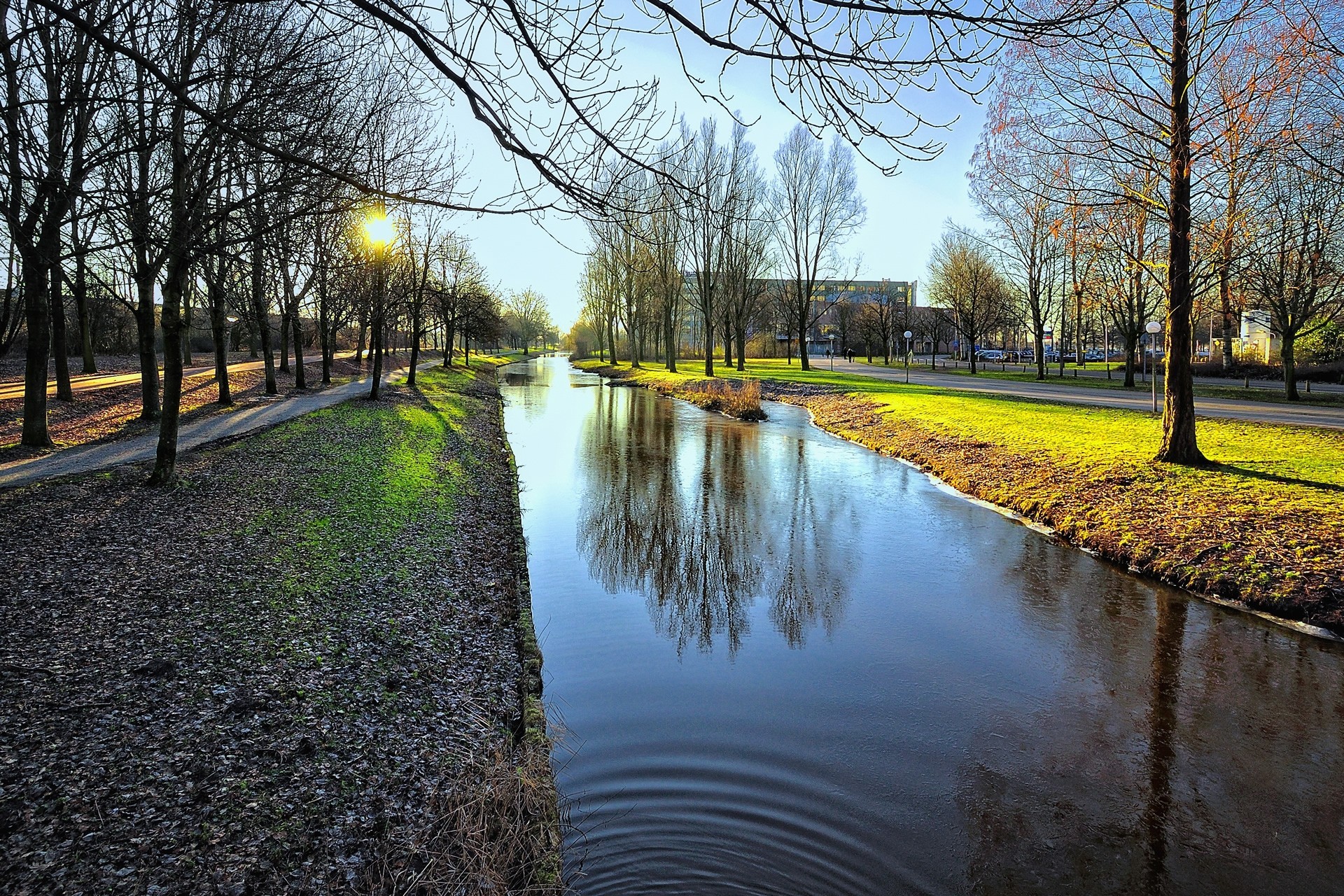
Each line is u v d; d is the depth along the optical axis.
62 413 18.94
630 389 45.28
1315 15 8.21
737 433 24.91
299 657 6.21
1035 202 21.80
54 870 3.67
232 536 9.05
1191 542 10.09
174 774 4.54
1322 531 9.39
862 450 21.17
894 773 5.55
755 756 5.74
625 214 4.14
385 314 26.05
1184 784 5.45
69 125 7.86
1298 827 4.97
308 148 7.12
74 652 5.88
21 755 4.54
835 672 7.28
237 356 46.53
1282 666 7.33
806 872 4.48
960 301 53.00
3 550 7.95
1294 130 9.84
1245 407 23.94
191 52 8.05
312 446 15.48
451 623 7.64
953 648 7.86
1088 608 8.94
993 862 4.59
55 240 6.32
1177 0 11.19
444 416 24.30
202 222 10.54
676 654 7.69
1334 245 18.77
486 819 4.48
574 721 6.25
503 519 12.65
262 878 3.82
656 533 12.48
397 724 5.50
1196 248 13.18
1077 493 12.95
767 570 10.52
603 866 4.47
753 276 53.41
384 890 3.86
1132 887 4.42
